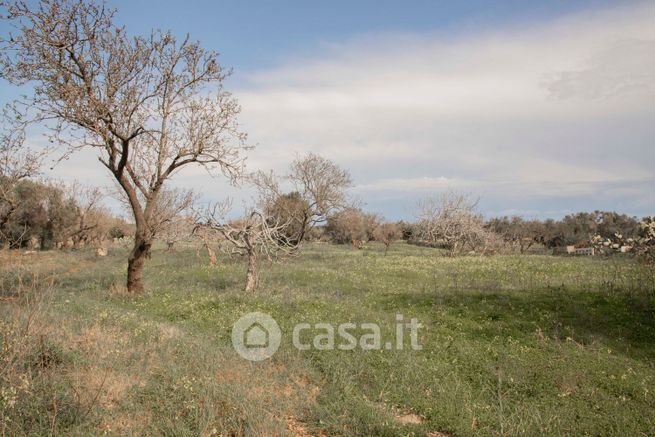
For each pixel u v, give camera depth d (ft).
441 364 35.06
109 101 59.62
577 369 33.68
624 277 65.67
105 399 24.34
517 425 25.09
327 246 209.77
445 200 161.38
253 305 52.13
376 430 24.43
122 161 62.95
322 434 24.02
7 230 92.38
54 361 28.07
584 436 24.68
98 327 37.22
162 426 22.34
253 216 69.82
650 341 40.81
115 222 203.31
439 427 25.66
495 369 34.01
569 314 47.91
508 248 168.04
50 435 19.66
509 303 52.42
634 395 29.76
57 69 58.65
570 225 202.69
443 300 56.49
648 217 53.36
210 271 89.10
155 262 113.09
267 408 25.59
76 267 102.94
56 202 161.17
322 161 131.13
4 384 22.72
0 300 36.45
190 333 40.27
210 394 25.64
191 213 74.74
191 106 67.26
